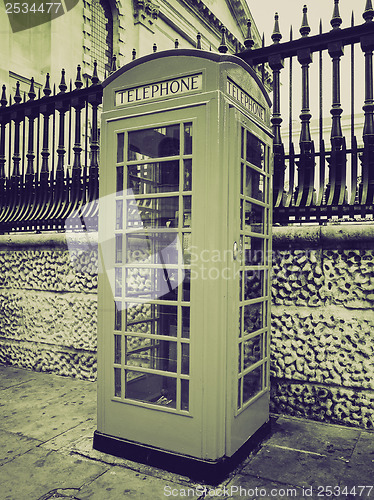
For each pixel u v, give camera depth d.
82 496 2.29
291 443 2.98
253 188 3.04
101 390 2.89
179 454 2.55
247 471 2.57
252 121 2.88
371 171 3.34
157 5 16.98
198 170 2.53
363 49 3.29
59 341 4.76
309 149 3.59
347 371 3.33
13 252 5.16
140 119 2.76
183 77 2.60
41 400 3.89
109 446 2.80
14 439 3.03
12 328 5.17
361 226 3.24
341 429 3.25
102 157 2.93
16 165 5.34
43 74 11.51
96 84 4.54
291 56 3.61
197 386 2.51
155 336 2.68
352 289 3.33
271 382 3.61
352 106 3.37
